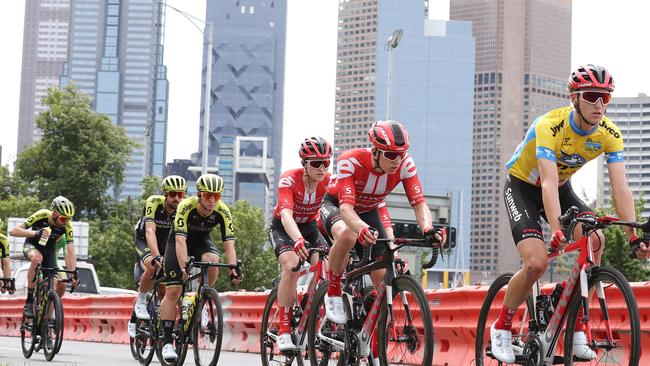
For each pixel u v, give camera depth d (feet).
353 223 26.48
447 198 89.45
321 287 29.86
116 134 173.37
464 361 39.04
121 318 64.34
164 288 39.06
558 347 25.64
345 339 27.84
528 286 23.97
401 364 25.38
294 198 32.96
